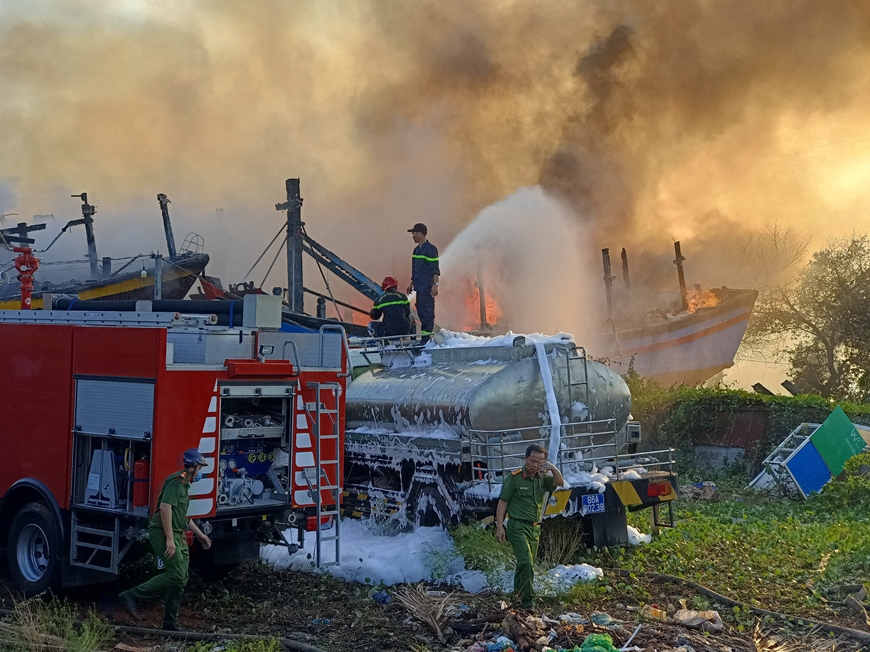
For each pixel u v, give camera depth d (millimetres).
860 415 15688
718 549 9477
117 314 7633
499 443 8820
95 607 7660
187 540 7293
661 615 7070
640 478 9242
